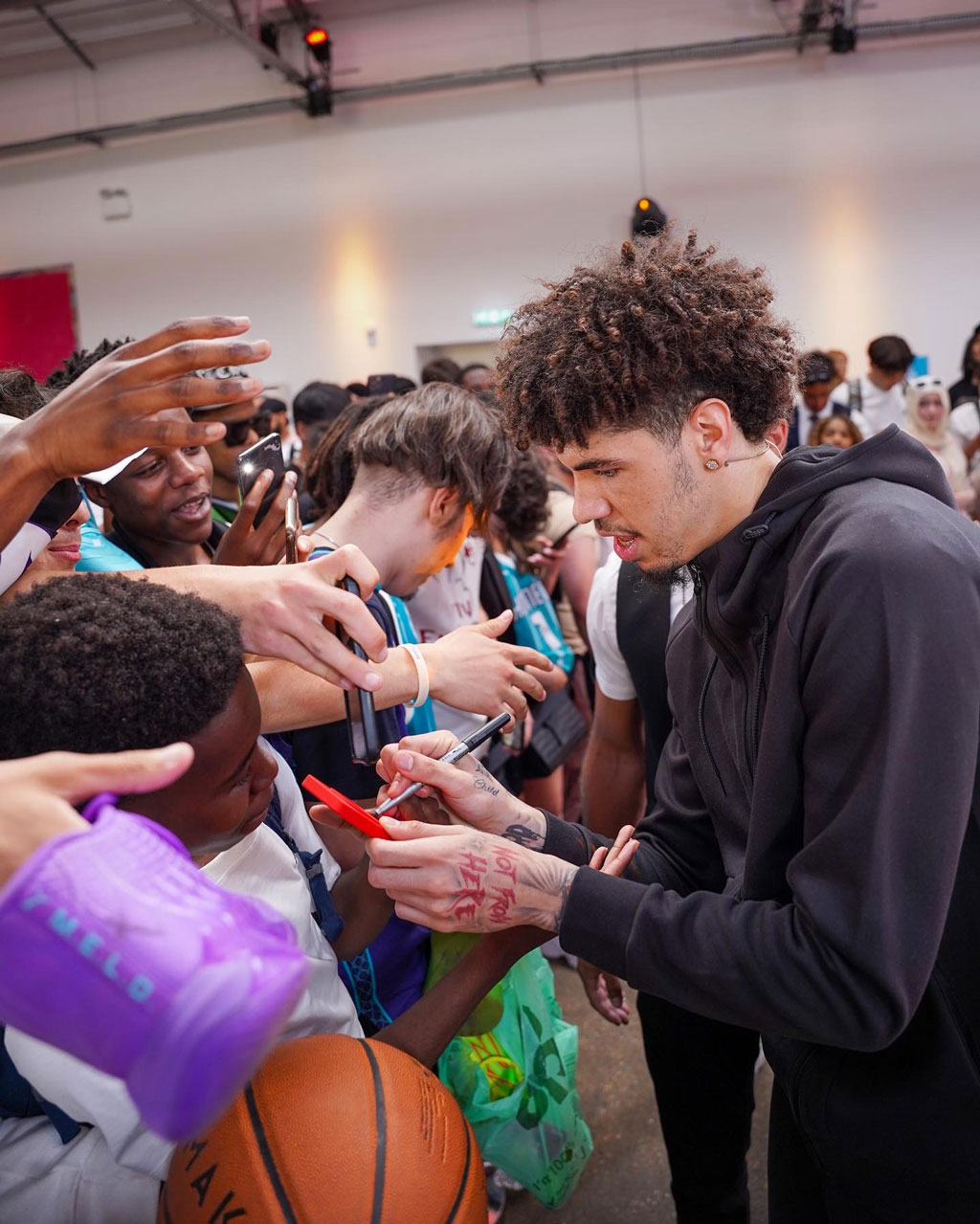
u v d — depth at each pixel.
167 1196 0.86
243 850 1.04
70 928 0.50
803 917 0.94
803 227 7.96
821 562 0.95
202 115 8.58
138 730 0.75
